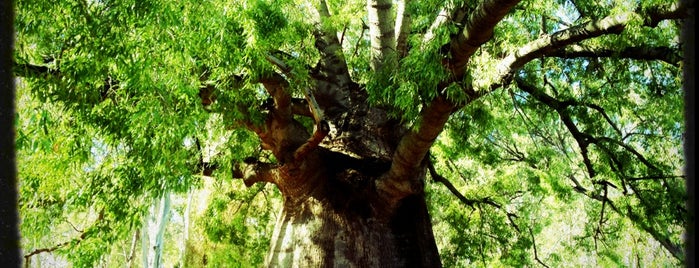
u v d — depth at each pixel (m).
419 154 8.18
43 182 7.57
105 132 6.54
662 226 12.60
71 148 6.81
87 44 5.77
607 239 17.53
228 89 8.09
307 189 9.37
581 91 12.38
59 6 5.73
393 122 10.09
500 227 15.71
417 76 7.04
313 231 9.15
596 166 13.19
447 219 15.86
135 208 7.30
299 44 9.87
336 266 8.87
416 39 8.05
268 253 9.61
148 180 6.97
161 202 21.42
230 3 7.00
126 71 5.91
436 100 7.27
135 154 6.86
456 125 13.02
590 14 9.91
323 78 10.66
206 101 8.29
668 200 11.84
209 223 14.75
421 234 9.48
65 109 6.31
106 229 7.35
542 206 19.72
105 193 7.19
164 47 6.14
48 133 6.11
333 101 10.57
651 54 8.33
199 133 7.68
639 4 7.04
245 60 7.50
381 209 9.25
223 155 10.06
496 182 15.49
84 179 7.67
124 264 29.00
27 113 5.99
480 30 6.39
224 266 14.98
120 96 6.71
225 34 6.95
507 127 14.92
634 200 12.94
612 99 12.41
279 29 8.04
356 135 10.00
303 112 10.80
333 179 9.41
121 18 5.85
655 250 16.73
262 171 9.81
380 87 8.01
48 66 6.23
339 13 10.31
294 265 9.09
